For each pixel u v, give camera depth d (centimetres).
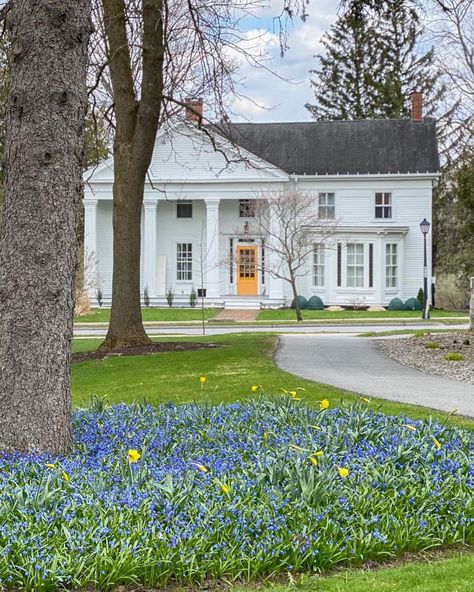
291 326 3338
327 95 6069
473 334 2242
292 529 528
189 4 1501
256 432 796
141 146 1822
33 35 698
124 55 1795
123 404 973
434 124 4541
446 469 668
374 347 2000
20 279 697
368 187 4322
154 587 477
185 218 4459
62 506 545
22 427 694
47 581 449
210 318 3728
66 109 708
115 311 1892
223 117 1659
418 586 470
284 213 3962
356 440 751
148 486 583
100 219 4450
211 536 508
